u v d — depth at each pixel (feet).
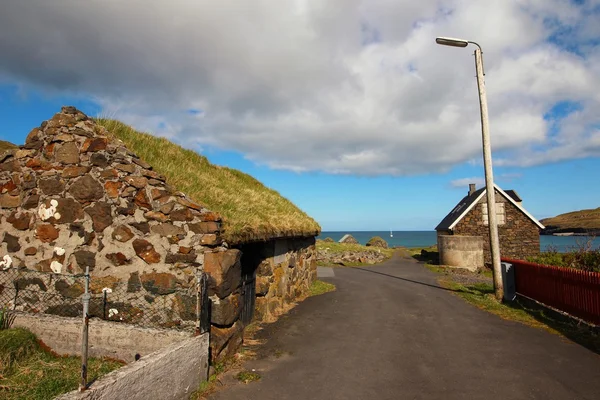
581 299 27.02
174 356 14.19
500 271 37.86
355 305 35.37
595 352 21.58
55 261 21.36
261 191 43.11
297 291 39.14
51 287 21.26
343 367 19.35
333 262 81.41
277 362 19.92
